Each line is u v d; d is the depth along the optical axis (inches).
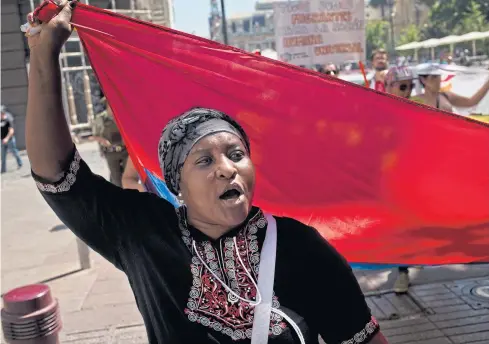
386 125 84.0
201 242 57.2
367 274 192.9
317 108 83.2
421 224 90.1
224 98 83.1
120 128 88.0
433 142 84.7
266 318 54.8
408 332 151.8
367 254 92.8
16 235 286.0
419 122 83.4
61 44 60.5
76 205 60.7
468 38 658.2
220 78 80.9
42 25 60.4
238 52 79.5
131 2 673.0
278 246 57.7
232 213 54.4
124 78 82.3
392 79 197.8
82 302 187.3
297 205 89.9
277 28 234.1
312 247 58.7
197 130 55.7
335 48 235.5
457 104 201.6
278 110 83.4
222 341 55.0
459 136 83.9
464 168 85.7
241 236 57.4
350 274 60.6
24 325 104.1
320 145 85.6
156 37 77.9
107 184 62.7
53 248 256.7
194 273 56.3
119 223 60.6
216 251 56.8
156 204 61.4
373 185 87.7
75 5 71.1
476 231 90.4
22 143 694.5
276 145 86.1
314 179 88.0
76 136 639.8
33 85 59.0
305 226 60.4
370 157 85.8
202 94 83.0
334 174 87.5
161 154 59.5
